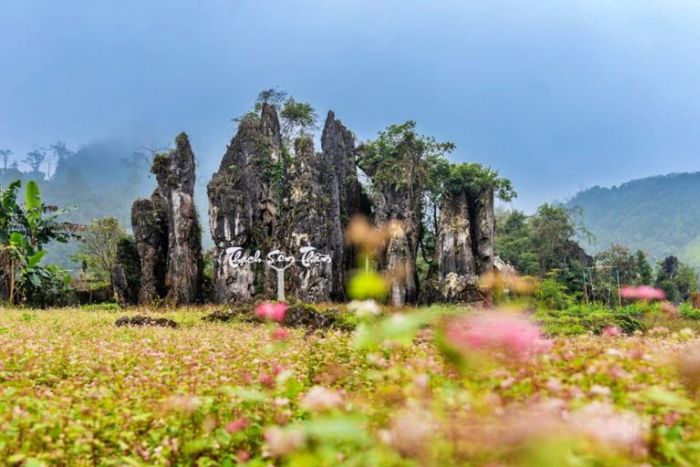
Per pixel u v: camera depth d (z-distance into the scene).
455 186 35.03
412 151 35.12
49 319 17.69
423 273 41.53
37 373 6.69
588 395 2.79
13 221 31.31
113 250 40.91
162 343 10.05
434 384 3.15
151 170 33.34
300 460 2.61
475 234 35.22
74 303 31.25
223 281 30.11
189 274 31.08
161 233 32.72
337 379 4.57
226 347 8.39
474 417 2.55
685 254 138.12
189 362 6.36
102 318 18.83
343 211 35.03
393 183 34.41
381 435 2.51
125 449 4.02
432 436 2.46
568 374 3.18
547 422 2.19
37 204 30.66
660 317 19.67
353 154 37.16
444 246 34.12
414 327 2.76
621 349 3.90
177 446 3.85
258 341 9.82
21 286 28.86
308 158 31.56
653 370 3.09
